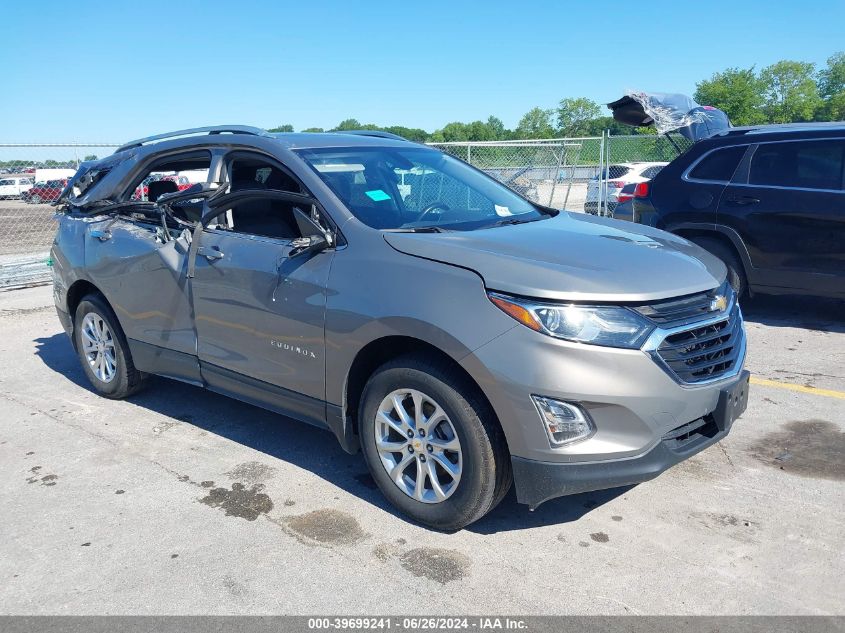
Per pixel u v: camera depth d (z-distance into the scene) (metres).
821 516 3.46
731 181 7.04
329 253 3.62
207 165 4.85
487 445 3.12
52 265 5.62
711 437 3.26
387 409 3.47
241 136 4.32
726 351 3.38
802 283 6.70
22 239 15.05
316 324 3.59
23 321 8.09
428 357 3.26
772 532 3.33
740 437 4.40
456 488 3.23
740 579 2.98
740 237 6.95
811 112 62.78
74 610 2.88
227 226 4.23
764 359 5.93
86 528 3.51
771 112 63.38
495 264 3.14
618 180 16.92
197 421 4.89
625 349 2.93
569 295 2.94
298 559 3.20
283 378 3.86
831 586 2.92
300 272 3.67
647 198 7.71
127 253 4.73
